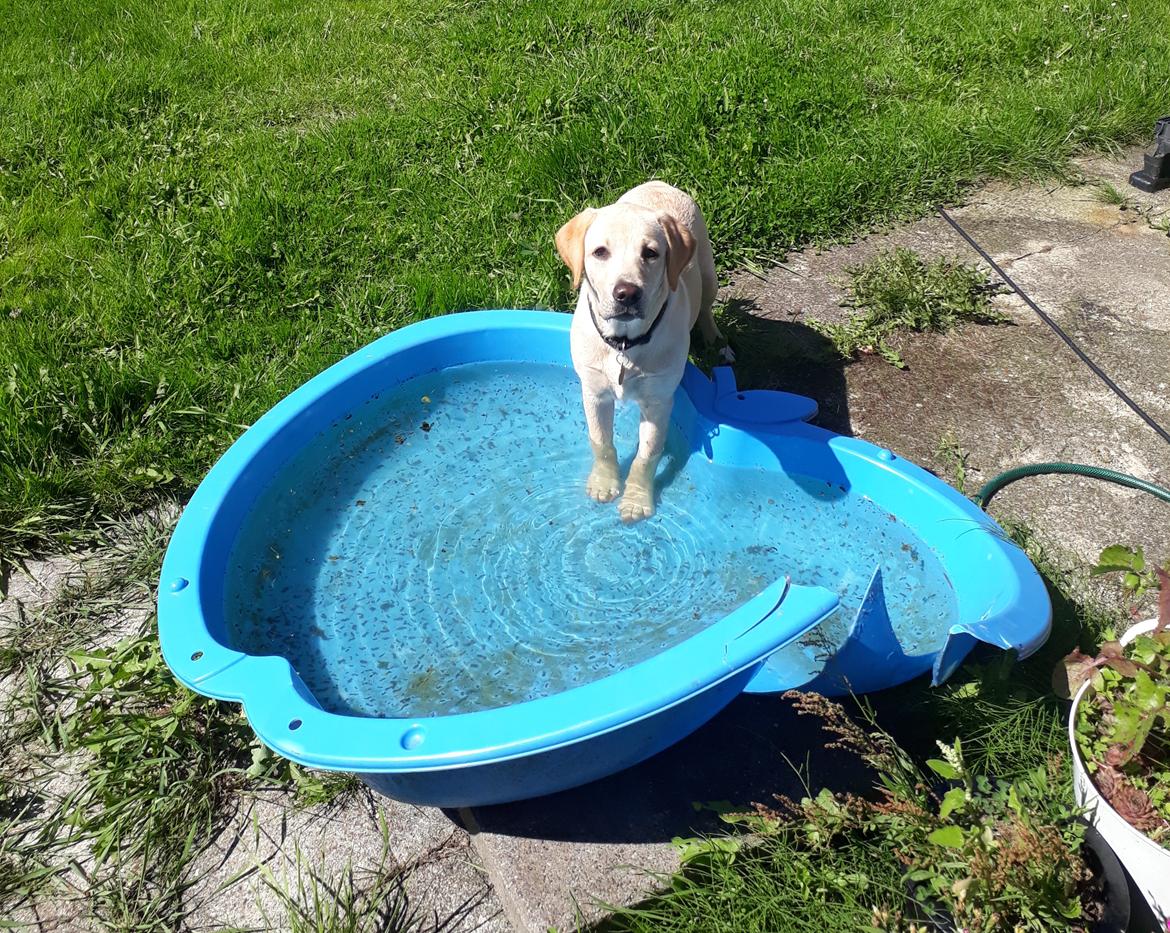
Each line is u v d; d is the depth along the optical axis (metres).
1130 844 0.90
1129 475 1.40
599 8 2.77
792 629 0.98
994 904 0.89
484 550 1.39
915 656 1.15
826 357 1.66
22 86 2.58
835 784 1.07
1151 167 2.06
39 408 1.56
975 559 1.23
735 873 0.98
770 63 2.35
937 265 1.79
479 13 2.85
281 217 1.98
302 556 1.37
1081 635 1.17
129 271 1.87
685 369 1.47
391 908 1.03
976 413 1.54
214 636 1.12
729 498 1.43
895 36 2.59
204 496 1.29
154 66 2.65
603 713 0.92
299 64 2.66
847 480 1.39
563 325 1.59
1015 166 2.14
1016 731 1.07
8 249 1.99
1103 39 2.49
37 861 1.09
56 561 1.42
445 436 1.55
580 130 2.10
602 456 1.46
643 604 1.31
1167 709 0.89
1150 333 1.67
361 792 1.13
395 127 2.29
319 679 1.23
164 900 1.05
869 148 2.10
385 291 1.81
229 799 1.13
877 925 0.91
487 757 0.92
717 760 1.09
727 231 1.90
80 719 1.18
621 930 0.99
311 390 1.47
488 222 1.95
